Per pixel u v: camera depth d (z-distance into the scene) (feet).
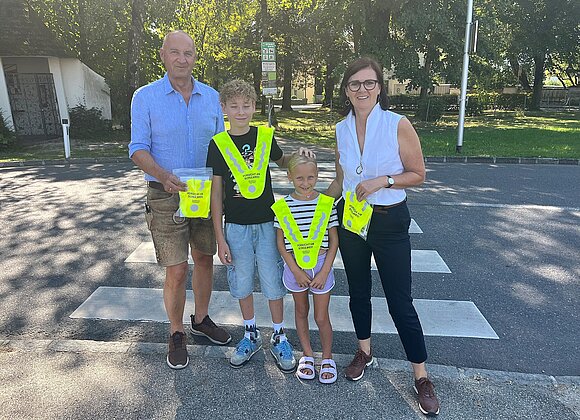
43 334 11.85
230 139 9.60
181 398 9.25
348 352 10.95
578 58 112.06
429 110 78.43
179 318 10.60
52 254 17.42
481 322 12.26
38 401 9.10
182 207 9.41
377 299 13.65
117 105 64.80
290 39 92.48
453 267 15.90
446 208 23.27
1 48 50.47
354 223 8.91
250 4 73.51
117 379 9.83
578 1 89.04
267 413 8.84
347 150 9.04
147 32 67.26
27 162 39.88
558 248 17.57
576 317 12.50
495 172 33.60
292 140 52.65
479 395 9.29
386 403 9.09
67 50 57.47
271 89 49.93
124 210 23.41
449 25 60.39
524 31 93.81
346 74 8.63
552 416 8.68
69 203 24.98
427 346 11.18
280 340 10.45
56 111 57.11
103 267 16.17
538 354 10.82
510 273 15.38
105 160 41.93
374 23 64.49
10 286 14.69
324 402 9.14
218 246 9.93
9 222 21.53
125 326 12.24
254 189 9.59
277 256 10.13
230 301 13.60
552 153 40.14
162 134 9.68
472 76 71.72
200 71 79.30
